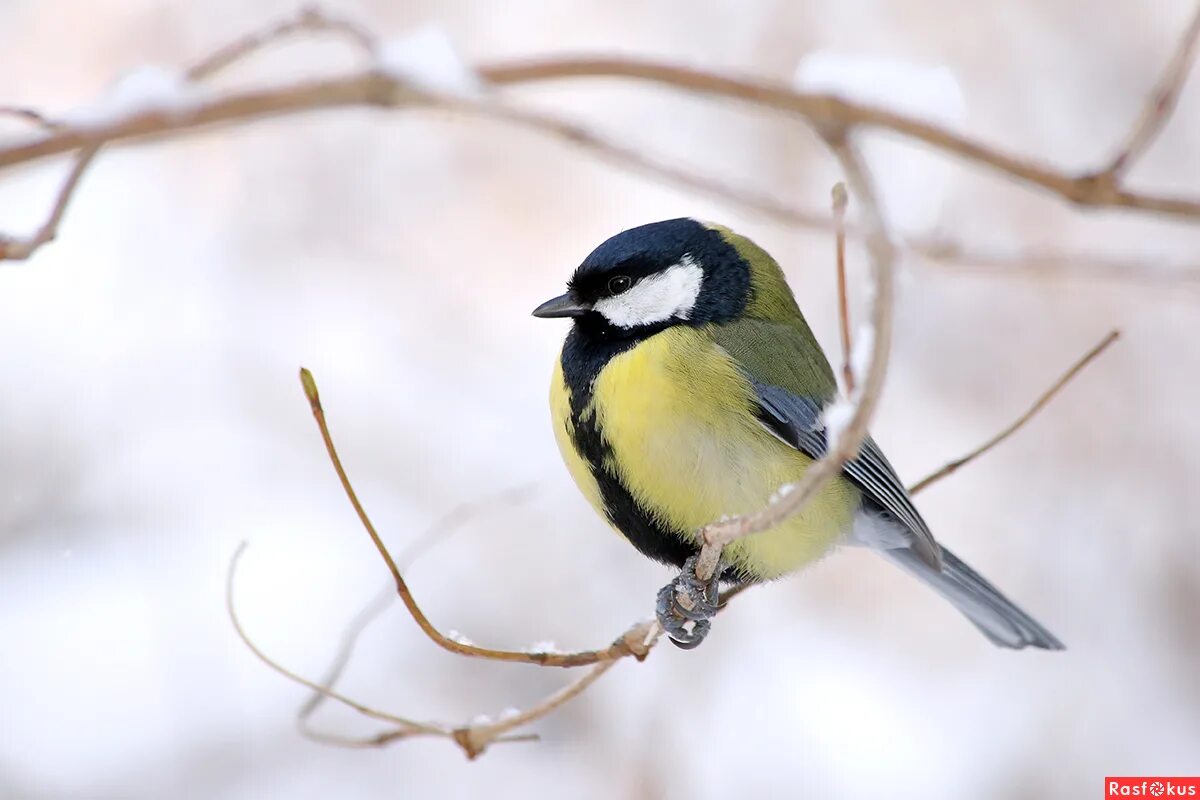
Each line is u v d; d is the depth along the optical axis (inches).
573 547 442.6
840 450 170.6
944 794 405.4
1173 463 468.8
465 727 253.3
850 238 169.9
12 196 482.3
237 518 445.4
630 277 293.9
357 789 393.7
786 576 299.9
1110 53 512.1
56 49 475.5
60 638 409.4
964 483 475.5
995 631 338.0
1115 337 256.5
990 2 513.3
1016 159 162.6
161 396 469.4
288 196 507.8
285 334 490.0
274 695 404.8
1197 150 499.5
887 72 156.6
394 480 459.8
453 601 428.8
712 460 280.7
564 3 515.8
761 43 511.5
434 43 157.8
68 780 379.6
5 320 475.2
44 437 450.3
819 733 418.9
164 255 496.4
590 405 289.0
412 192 514.3
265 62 482.6
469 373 491.2
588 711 410.9
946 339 491.2
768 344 297.1
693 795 400.8
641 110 512.7
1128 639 444.8
